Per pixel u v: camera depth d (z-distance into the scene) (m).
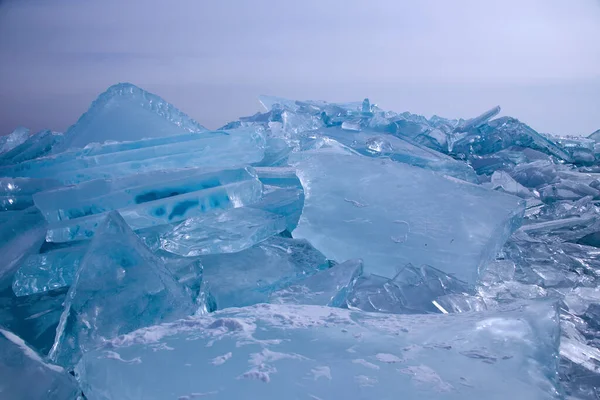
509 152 3.15
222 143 2.03
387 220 1.71
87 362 0.92
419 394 0.75
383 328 0.98
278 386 0.79
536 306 1.04
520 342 0.89
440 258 1.54
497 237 1.65
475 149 3.40
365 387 0.77
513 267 1.67
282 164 2.42
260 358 0.86
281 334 0.95
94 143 2.11
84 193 1.54
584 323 1.31
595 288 1.51
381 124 3.28
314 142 2.64
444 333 0.94
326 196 1.85
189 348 0.91
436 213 1.71
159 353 0.90
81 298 1.14
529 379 0.79
